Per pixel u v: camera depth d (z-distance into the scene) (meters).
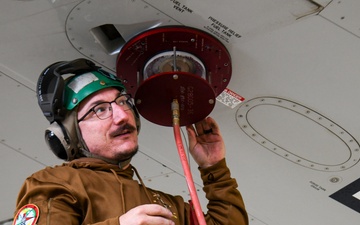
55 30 3.91
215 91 4.14
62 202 3.23
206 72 4.05
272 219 5.40
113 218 2.98
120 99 3.76
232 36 3.94
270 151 4.75
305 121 4.50
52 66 3.76
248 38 3.94
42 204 3.19
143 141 4.68
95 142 3.62
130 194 3.46
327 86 4.21
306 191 5.09
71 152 3.65
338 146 4.66
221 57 3.99
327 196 5.12
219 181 3.97
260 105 4.40
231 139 4.68
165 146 4.71
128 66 4.00
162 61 3.95
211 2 3.77
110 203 3.35
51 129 3.66
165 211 3.00
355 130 4.52
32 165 4.86
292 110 4.42
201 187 5.05
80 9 3.79
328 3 3.75
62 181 3.32
